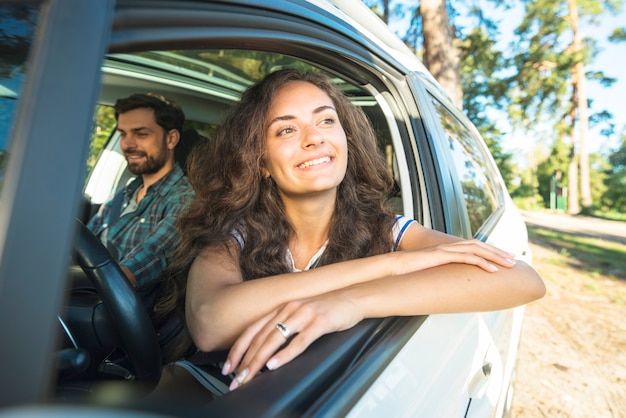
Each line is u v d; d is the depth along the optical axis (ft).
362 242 5.00
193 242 4.80
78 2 1.84
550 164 115.34
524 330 14.75
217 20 2.64
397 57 6.26
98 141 8.47
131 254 6.15
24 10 1.83
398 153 6.04
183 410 2.20
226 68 7.73
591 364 12.21
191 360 3.76
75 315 3.80
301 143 4.54
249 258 4.72
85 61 1.79
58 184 1.67
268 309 3.55
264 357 2.99
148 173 7.18
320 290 3.68
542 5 66.33
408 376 3.25
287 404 2.42
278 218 4.95
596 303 18.17
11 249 1.55
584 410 9.85
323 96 4.73
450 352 3.96
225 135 4.93
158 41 2.21
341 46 4.49
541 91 77.66
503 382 6.03
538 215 73.51
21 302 1.55
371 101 6.72
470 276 3.92
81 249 3.55
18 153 1.64
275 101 4.63
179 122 7.28
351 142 5.22
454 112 9.12
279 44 3.79
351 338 3.28
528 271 4.24
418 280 3.82
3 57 1.82
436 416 3.30
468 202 7.09
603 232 48.91
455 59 36.45
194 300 3.85
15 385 1.51
